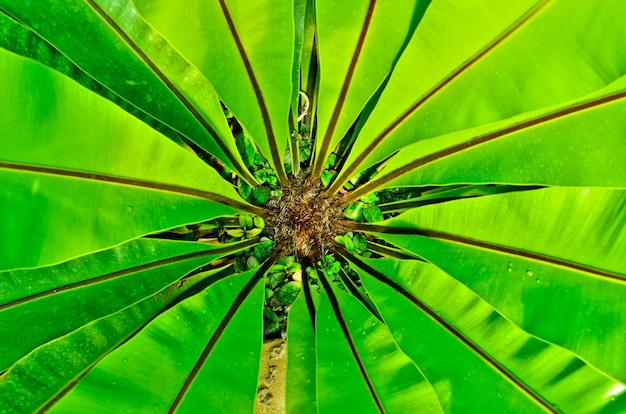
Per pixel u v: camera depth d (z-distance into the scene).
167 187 0.77
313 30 0.87
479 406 0.78
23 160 0.69
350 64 0.80
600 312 0.74
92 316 0.78
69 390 0.77
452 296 0.81
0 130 0.68
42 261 0.69
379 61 0.79
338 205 0.91
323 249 0.92
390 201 0.94
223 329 0.78
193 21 0.73
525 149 0.77
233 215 0.88
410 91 0.76
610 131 0.73
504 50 0.70
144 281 0.81
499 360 0.79
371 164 0.84
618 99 0.73
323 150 0.88
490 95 0.72
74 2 0.75
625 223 0.75
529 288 0.76
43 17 0.74
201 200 0.81
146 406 0.74
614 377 0.72
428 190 0.93
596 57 0.67
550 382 0.78
